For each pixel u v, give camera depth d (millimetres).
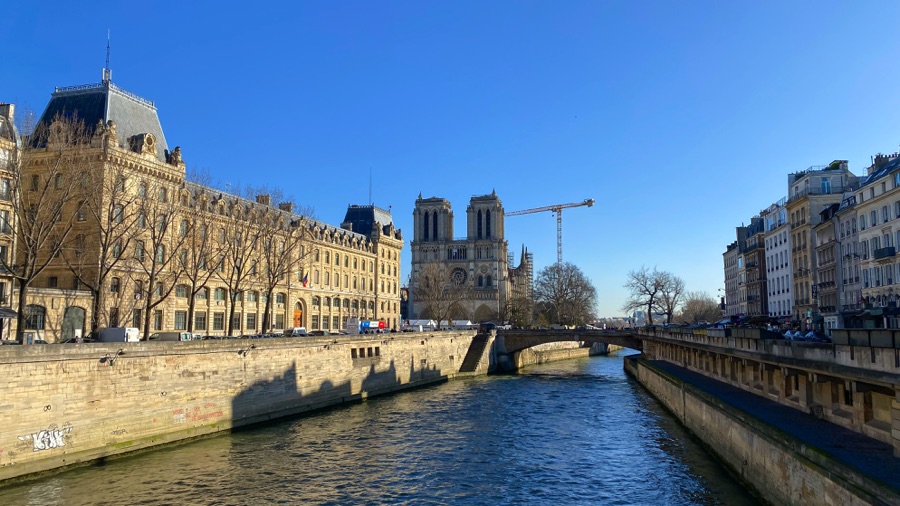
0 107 60719
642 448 43938
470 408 63438
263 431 50344
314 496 33188
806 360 30234
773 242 105250
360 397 69688
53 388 36406
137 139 70500
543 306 176375
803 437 26641
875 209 69500
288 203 103500
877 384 23531
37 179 58531
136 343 42125
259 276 83750
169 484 34469
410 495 33750
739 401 38375
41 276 65938
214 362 49094
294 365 58875
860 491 19109
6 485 33344
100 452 39188
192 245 66562
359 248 130375
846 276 77188
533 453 43219
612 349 195375
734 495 31438
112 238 56156
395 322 146000
